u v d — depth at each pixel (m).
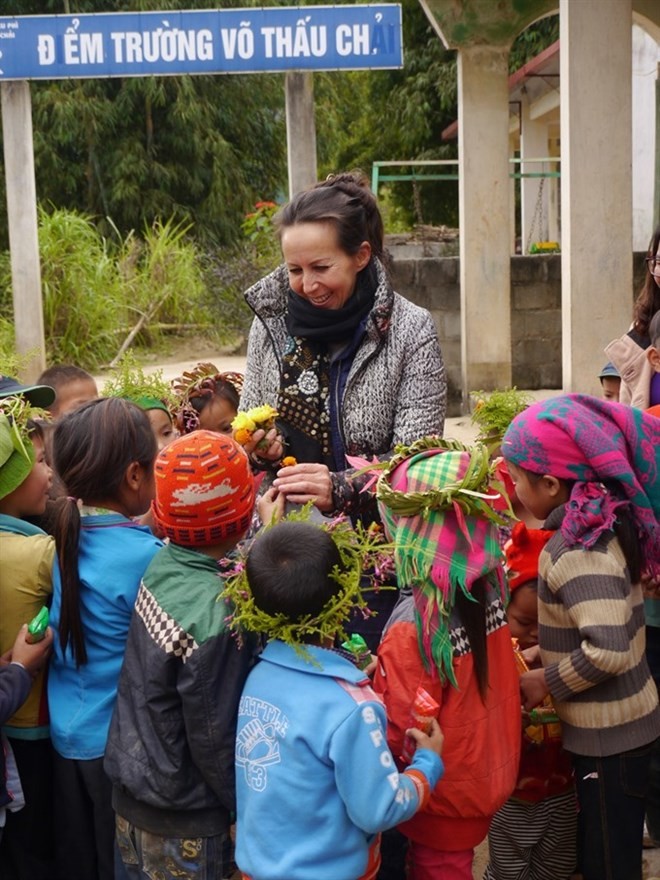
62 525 2.48
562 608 2.42
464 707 2.30
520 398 3.38
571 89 6.28
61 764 2.52
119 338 14.19
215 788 2.26
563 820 2.70
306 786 2.08
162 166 19.98
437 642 2.25
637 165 11.29
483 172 9.23
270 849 2.10
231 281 15.06
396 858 2.61
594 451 2.37
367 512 2.72
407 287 9.65
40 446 2.78
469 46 9.11
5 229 19.67
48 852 2.71
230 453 2.35
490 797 2.33
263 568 2.13
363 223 2.73
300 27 9.25
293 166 9.76
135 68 9.41
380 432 2.82
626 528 2.41
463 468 2.23
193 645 2.23
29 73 9.58
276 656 2.20
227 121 20.89
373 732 2.09
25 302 10.37
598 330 6.45
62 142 19.38
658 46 10.27
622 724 2.42
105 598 2.47
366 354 2.79
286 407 2.85
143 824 2.32
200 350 14.30
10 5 19.77
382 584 2.79
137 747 2.29
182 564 2.36
